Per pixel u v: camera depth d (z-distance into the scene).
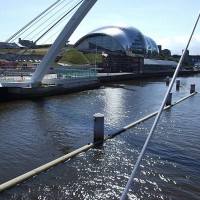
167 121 26.30
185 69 142.62
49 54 37.53
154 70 115.62
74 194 12.16
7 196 11.76
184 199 12.01
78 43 158.50
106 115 28.78
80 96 42.16
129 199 11.91
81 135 21.08
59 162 15.12
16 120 24.94
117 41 147.50
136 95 45.91
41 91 38.28
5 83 35.59
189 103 37.75
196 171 14.85
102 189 12.65
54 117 26.67
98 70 84.94
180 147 18.69
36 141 19.36
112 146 18.22
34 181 13.05
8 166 14.98
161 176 14.10
